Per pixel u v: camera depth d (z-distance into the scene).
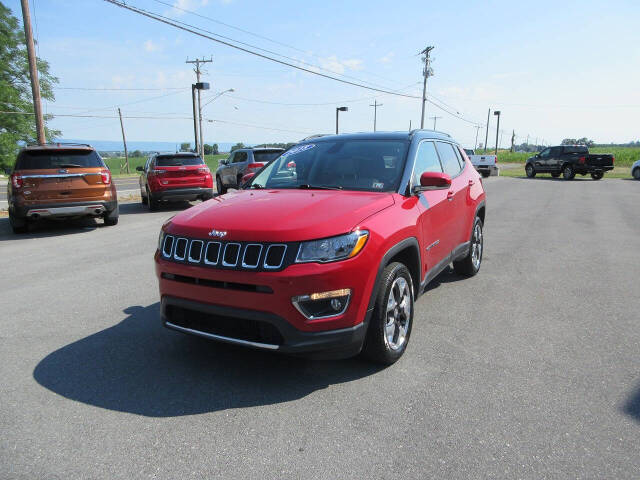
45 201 9.29
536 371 3.27
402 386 3.09
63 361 3.52
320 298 2.80
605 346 3.70
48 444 2.49
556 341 3.80
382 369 3.34
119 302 4.94
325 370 3.34
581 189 19.69
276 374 3.29
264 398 2.96
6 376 3.28
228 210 3.27
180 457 2.37
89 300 5.02
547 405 2.82
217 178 18.97
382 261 3.09
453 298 4.96
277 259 2.79
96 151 10.04
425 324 4.21
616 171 37.53
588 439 2.48
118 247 7.98
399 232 3.32
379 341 3.20
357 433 2.56
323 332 2.85
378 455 2.37
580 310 4.55
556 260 6.71
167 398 2.97
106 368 3.40
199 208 3.49
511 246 7.75
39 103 16.25
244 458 2.36
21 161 9.29
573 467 2.26
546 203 14.27
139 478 2.21
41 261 6.95
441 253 4.45
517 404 2.84
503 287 5.36
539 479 2.18
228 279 2.83
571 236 8.66
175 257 3.10
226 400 2.94
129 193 20.20
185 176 13.13
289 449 2.43
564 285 5.43
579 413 2.74
